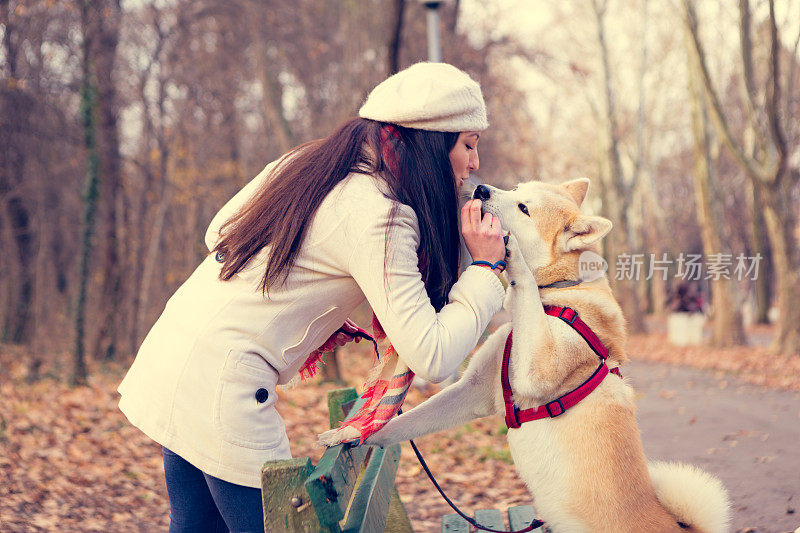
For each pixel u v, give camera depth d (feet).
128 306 60.08
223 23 59.41
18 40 45.52
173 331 6.31
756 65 57.52
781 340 52.03
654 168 116.57
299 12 57.72
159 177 63.87
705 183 60.39
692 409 29.14
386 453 8.89
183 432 6.01
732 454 20.16
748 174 52.49
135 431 25.26
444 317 6.05
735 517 14.01
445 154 6.51
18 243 61.77
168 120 64.34
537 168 83.71
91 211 38.88
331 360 36.78
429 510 16.58
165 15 59.16
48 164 57.67
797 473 17.46
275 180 6.34
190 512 6.79
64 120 49.85
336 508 5.23
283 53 63.16
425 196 6.27
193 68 61.98
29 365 41.39
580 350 8.91
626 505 8.20
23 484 18.01
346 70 54.49
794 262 52.06
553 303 9.59
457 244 6.73
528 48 59.98
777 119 48.57
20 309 60.44
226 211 6.74
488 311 6.20
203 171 66.74
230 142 68.39
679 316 66.28
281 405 30.66
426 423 8.83
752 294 116.57
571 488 8.39
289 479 5.34
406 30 54.70
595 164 117.91
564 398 8.61
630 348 66.85
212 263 6.52
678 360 53.26
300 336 6.29
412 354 5.79
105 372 45.44
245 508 6.10
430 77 6.48
